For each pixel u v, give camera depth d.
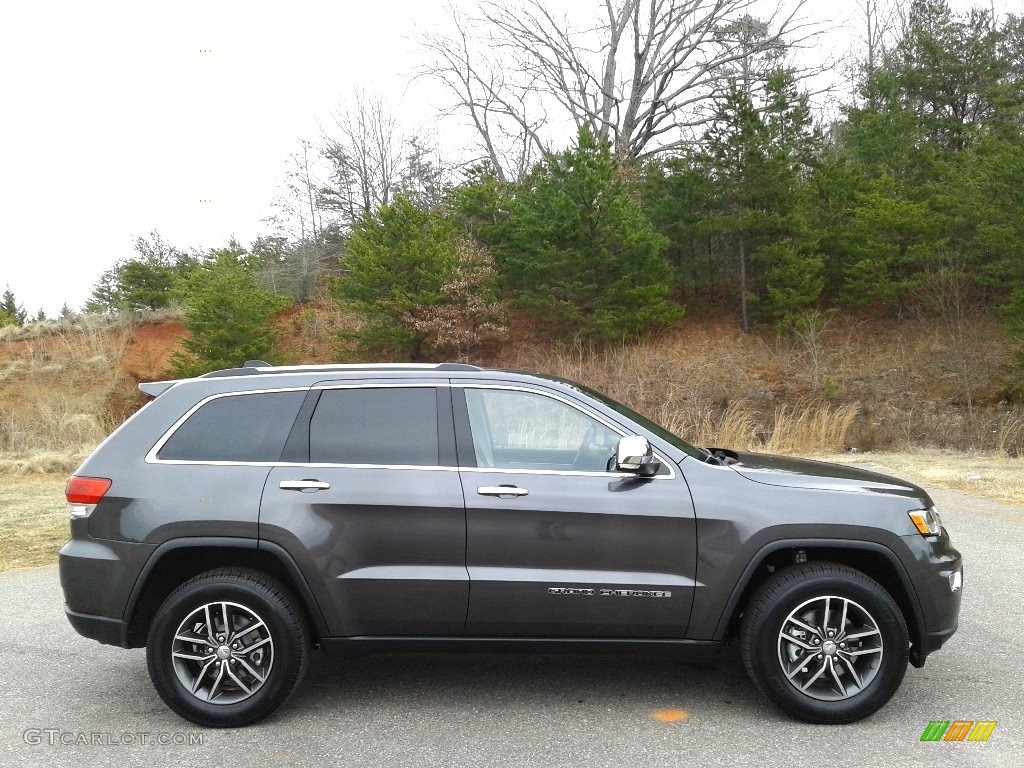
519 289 22.98
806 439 16.06
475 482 4.29
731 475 4.35
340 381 4.53
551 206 21.09
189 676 4.25
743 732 4.09
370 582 4.23
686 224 22.84
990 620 5.80
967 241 19.72
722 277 23.66
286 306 24.09
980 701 4.44
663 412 18.55
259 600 4.21
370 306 21.23
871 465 13.42
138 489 4.30
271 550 4.22
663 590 4.21
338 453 4.38
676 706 4.45
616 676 4.94
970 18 25.58
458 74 31.86
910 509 4.28
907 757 3.79
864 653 4.17
